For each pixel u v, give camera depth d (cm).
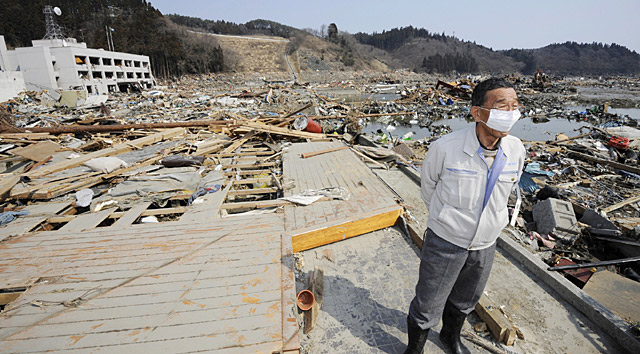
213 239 376
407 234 445
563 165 859
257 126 990
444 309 248
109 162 635
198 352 225
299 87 5053
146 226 411
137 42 5972
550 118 2017
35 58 3241
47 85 3312
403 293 334
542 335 277
